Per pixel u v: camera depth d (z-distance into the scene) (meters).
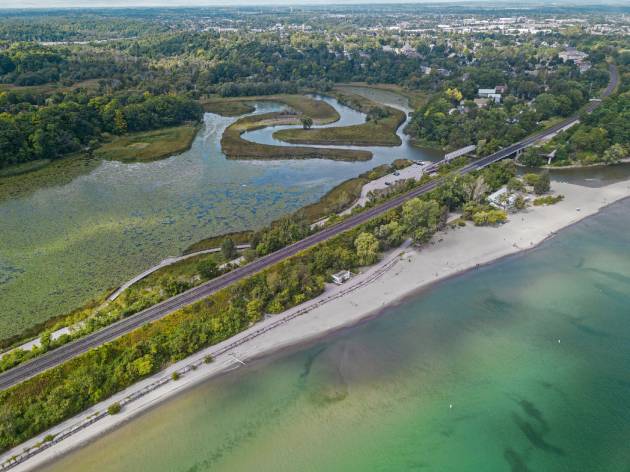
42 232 139.62
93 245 132.25
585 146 193.62
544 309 107.25
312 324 101.44
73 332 95.06
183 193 168.25
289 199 163.38
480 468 72.81
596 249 129.38
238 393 84.69
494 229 139.38
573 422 80.38
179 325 95.69
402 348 95.94
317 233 130.75
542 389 86.88
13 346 93.38
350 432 78.19
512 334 100.00
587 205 153.88
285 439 76.75
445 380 88.75
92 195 166.38
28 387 80.31
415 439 77.12
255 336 97.56
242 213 152.62
